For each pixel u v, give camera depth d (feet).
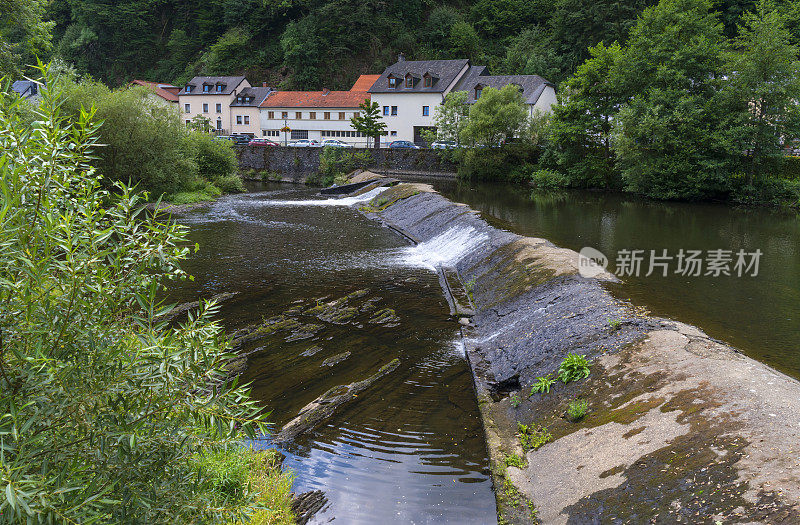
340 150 191.21
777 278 59.00
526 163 169.99
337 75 287.48
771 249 74.74
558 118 156.15
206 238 87.45
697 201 127.03
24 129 13.56
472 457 30.37
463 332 49.44
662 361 30.91
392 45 290.97
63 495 11.57
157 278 14.28
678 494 21.98
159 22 339.16
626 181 135.33
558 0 266.16
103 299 13.50
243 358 42.63
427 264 74.49
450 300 58.49
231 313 52.54
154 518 14.34
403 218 106.01
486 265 65.57
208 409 14.64
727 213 108.68
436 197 108.06
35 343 12.59
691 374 28.73
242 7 309.63
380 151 191.21
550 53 251.60
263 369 40.93
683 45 126.21
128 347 14.34
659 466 23.68
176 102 267.18
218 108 261.44
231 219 106.93
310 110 245.04
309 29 290.76
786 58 114.42
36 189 12.87
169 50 333.21
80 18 317.42
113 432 12.97
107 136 109.40
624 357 33.01
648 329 35.47
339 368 41.42
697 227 92.07
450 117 185.06
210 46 318.04
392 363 42.45
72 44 308.40
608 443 26.86
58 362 12.69
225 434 15.06
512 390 37.58
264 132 256.32
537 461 28.76
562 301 45.78
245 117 258.37
